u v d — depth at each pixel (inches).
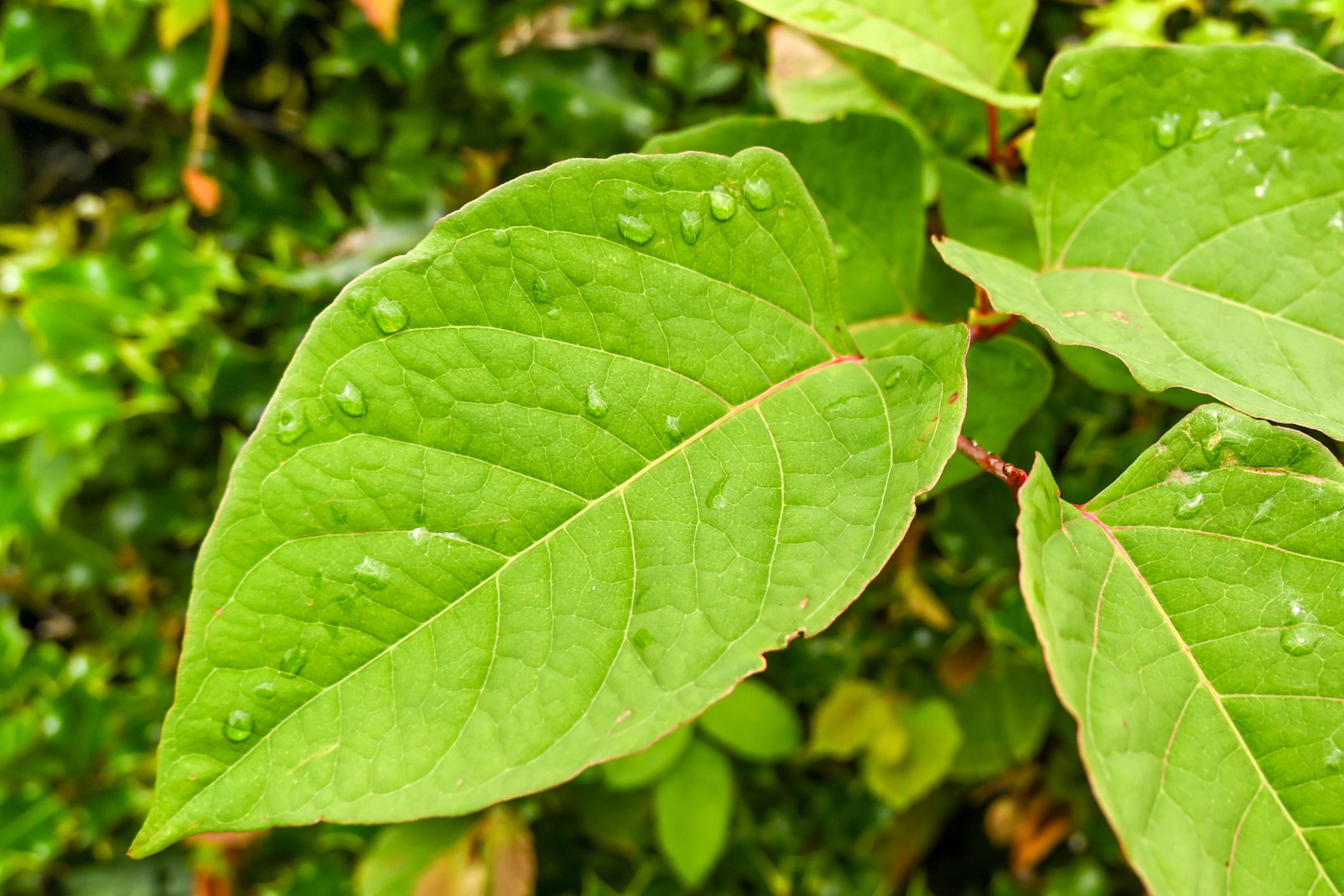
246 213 20.2
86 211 22.5
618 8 16.6
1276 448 10.9
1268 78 11.9
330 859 21.0
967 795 21.7
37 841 20.4
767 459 11.0
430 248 10.6
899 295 13.6
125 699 21.5
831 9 12.8
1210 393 10.8
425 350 10.6
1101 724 10.1
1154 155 12.1
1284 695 10.4
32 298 18.8
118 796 21.4
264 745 10.2
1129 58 12.0
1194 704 10.5
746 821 20.9
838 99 14.4
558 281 10.8
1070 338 10.9
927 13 13.0
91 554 22.0
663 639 10.5
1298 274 11.7
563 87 17.3
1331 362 11.5
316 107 19.6
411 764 10.3
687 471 10.9
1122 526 10.9
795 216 11.3
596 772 18.0
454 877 18.7
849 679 19.6
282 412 10.4
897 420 11.0
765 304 11.3
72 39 18.3
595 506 10.8
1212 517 10.8
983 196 13.6
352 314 10.5
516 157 18.7
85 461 20.4
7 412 18.9
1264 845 10.1
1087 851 20.7
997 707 18.8
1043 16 15.6
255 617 10.3
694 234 11.1
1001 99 12.8
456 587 10.6
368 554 10.5
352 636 10.4
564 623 10.6
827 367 11.3
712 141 12.8
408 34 17.6
